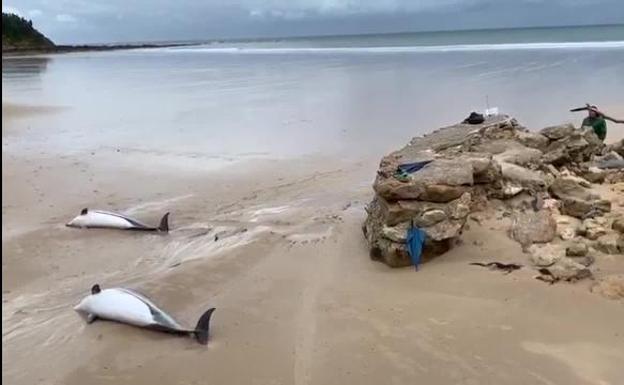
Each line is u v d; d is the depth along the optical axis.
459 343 7.32
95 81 44.41
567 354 7.00
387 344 7.39
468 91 28.95
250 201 13.22
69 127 23.20
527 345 7.20
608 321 7.53
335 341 7.52
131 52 113.44
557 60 43.88
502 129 13.10
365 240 10.53
